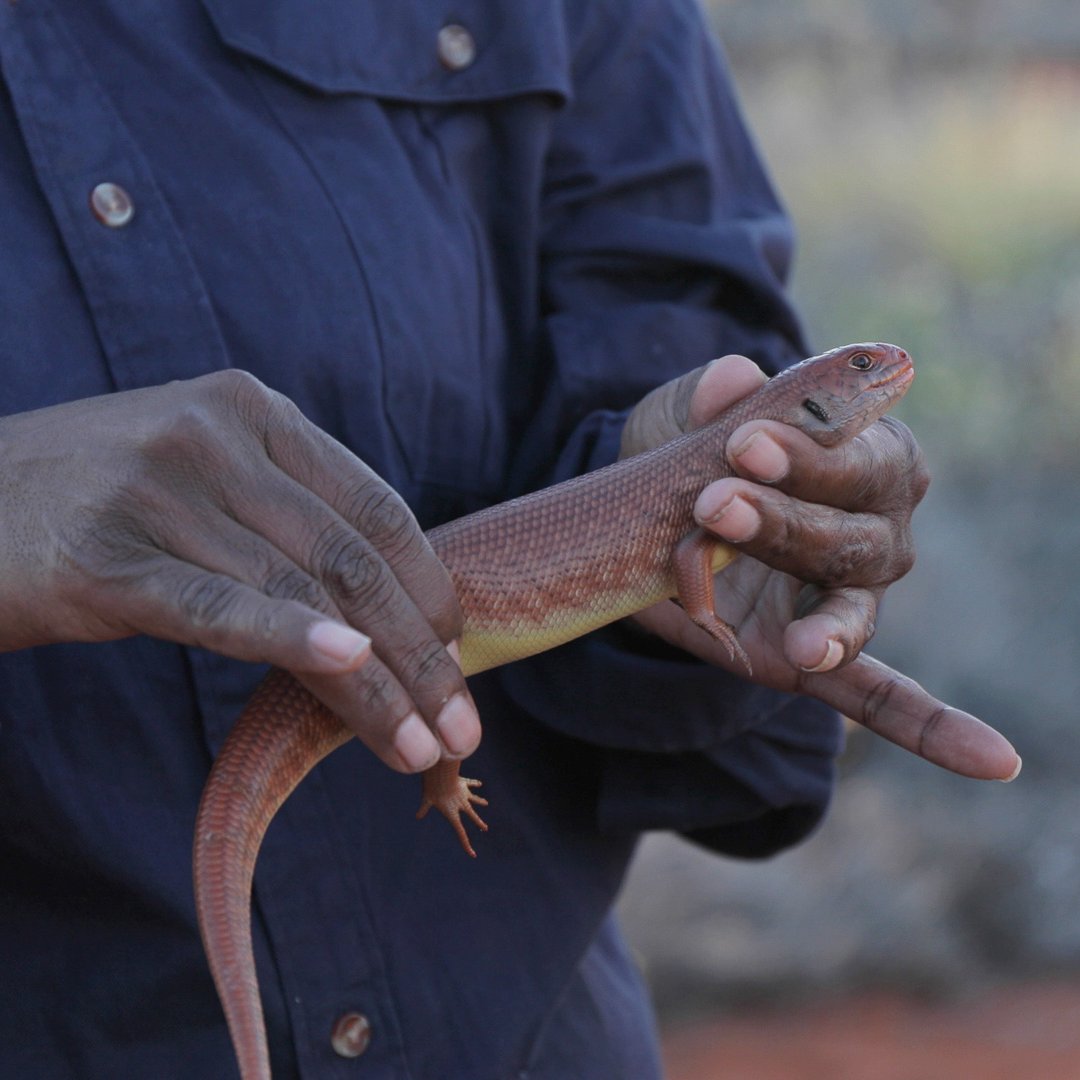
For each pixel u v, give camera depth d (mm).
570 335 4773
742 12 32469
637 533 4250
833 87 31219
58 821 3846
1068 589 19281
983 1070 12820
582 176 4961
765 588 4281
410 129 4547
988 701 18000
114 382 3949
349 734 3756
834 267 26141
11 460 3244
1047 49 32656
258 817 3529
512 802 4543
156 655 3982
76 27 4164
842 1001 14398
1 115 4023
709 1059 13367
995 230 26406
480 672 4531
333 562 3180
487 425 4645
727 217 5273
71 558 3111
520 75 4645
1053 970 14938
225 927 3303
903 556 4047
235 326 4098
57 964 3932
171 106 4195
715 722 4449
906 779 17078
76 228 3965
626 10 5113
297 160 4273
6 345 3867
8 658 3857
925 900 15094
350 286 4234
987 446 22094
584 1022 4719
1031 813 16453
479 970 4336
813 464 3730
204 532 3154
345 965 4074
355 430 4246
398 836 4312
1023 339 23922
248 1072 3066
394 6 4520
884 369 4465
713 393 4273
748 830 5137
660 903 15000
